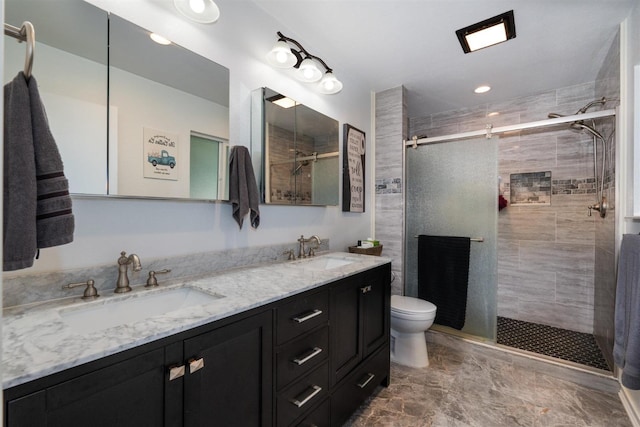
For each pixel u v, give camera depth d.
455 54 2.09
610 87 1.97
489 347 2.26
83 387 0.62
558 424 1.54
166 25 1.27
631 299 1.32
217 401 0.88
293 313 1.15
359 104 2.56
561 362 2.01
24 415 0.55
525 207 2.80
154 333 0.73
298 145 1.89
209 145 1.40
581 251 2.55
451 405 1.69
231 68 1.52
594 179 2.48
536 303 2.76
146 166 1.18
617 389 1.78
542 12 1.65
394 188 2.64
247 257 1.61
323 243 2.17
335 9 1.65
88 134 1.03
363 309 1.61
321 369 1.29
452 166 2.51
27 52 0.70
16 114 0.70
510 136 2.88
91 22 1.05
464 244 2.42
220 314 0.88
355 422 1.55
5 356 0.61
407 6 1.62
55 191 0.76
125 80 1.13
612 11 1.63
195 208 1.38
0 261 0.40
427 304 2.18
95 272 1.06
